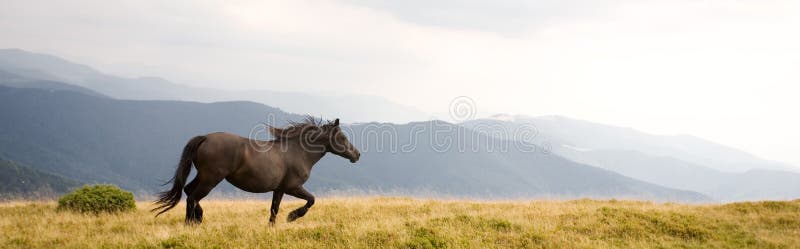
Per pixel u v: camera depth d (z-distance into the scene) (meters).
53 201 17.64
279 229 11.33
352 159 13.27
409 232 11.38
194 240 10.31
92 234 11.55
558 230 12.30
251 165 11.35
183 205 17.89
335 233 11.05
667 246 11.45
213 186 11.12
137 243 10.20
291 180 12.30
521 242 11.20
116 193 15.38
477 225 12.52
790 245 12.02
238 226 11.87
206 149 11.01
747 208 16.53
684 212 15.63
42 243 10.49
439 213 15.10
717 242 12.09
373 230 11.28
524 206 17.52
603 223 13.07
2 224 12.51
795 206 16.44
